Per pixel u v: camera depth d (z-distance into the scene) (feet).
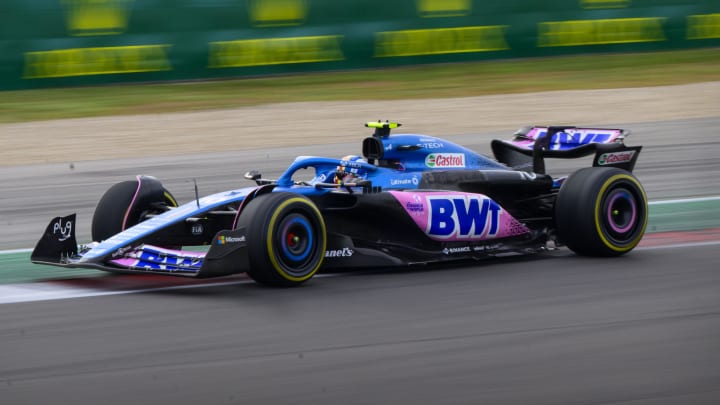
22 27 206.80
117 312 67.46
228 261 70.38
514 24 241.96
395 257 80.64
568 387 51.57
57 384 52.31
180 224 76.95
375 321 64.34
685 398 49.80
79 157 163.73
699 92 221.46
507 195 91.04
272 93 222.28
